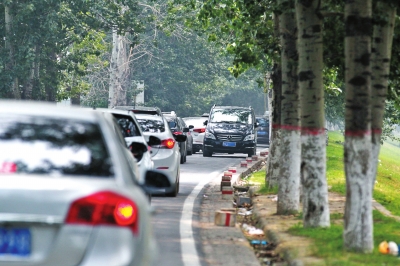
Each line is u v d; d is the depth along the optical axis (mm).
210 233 30391
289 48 37438
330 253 24234
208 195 46531
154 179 16016
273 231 29922
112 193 13117
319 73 30125
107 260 12938
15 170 13453
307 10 30094
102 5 107500
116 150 14320
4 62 104625
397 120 85312
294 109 36406
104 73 165875
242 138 94312
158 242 27594
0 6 107875
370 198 25062
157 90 184250
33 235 12906
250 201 42594
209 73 181500
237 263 24312
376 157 32469
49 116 14602
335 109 95875
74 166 13711
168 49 177250
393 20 33094
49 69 112938
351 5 25188
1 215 12805
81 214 12953
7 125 14203
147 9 159875
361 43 25141
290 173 35594
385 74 33062
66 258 12875
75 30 106250
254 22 48312
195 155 100938
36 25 105938
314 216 30250
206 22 61781
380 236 28938
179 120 91000
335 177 62562
